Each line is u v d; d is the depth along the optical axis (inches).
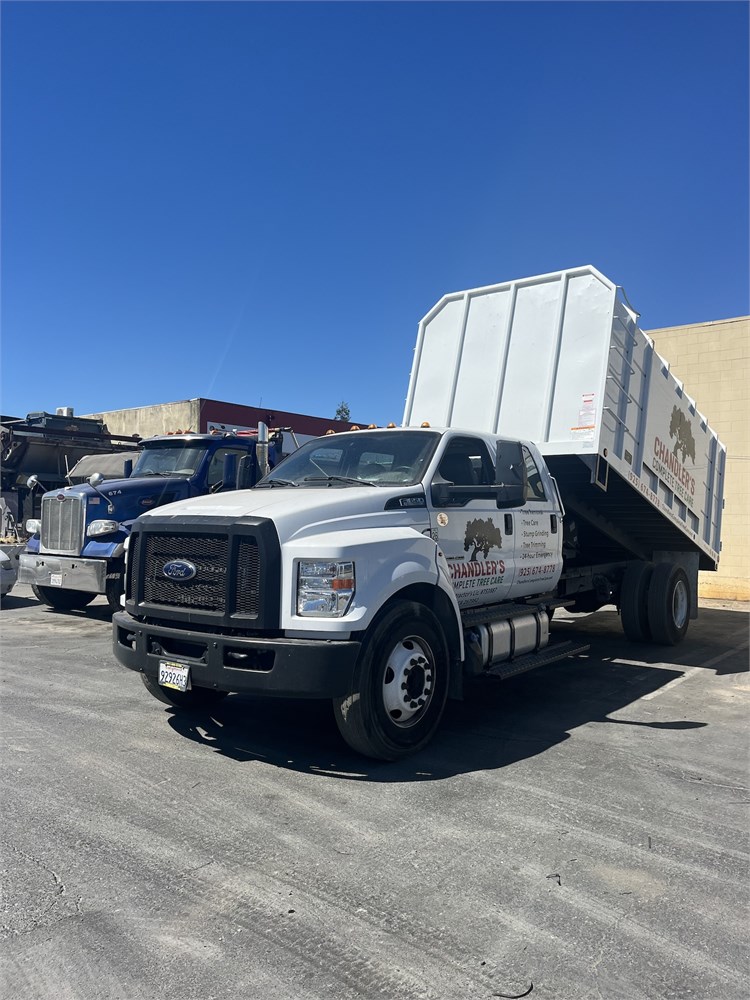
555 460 302.4
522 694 274.4
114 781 177.2
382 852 142.9
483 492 231.1
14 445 673.0
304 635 178.2
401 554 195.2
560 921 120.4
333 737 214.5
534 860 141.2
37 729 216.7
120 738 209.5
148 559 204.1
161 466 453.1
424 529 214.1
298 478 242.1
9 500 688.4
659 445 343.0
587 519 346.0
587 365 291.1
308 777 182.4
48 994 100.7
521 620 252.7
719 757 203.5
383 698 189.9
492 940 114.7
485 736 220.2
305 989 102.5
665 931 118.3
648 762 198.5
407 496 212.4
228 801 166.2
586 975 106.7
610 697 270.2
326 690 172.4
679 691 280.1
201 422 976.9
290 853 141.8
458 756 200.8
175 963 107.6
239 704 247.1
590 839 150.8
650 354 325.7
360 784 178.4
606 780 184.2
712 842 150.8
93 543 396.8
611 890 130.7
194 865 136.5
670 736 222.4
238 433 513.0
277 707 244.8
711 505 413.1
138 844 144.6
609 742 215.6
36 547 438.9
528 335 309.3
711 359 607.2
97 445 724.7
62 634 380.2
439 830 153.3
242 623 179.3
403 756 196.4
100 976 104.5
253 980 104.2
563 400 295.6
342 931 116.2
